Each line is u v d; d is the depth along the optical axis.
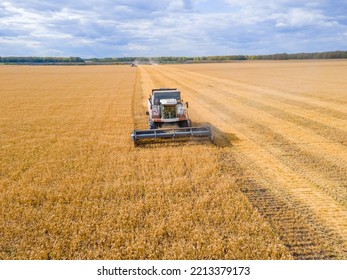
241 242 6.68
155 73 77.81
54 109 24.64
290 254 6.41
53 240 6.86
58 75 76.81
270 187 9.58
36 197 8.95
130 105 26.14
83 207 8.26
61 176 10.48
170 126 15.27
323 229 7.29
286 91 33.59
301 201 8.65
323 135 15.62
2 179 10.48
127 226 7.29
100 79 59.56
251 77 56.16
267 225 7.18
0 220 7.75
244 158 12.34
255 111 22.47
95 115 21.84
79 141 14.97
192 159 11.83
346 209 8.18
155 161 11.71
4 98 31.72
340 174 10.55
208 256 6.30
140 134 13.90
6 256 6.43
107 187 9.38
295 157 12.38
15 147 14.17
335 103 25.17
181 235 6.90
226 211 7.83
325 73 63.94
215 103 26.50
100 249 6.50
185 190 9.15
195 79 54.28
